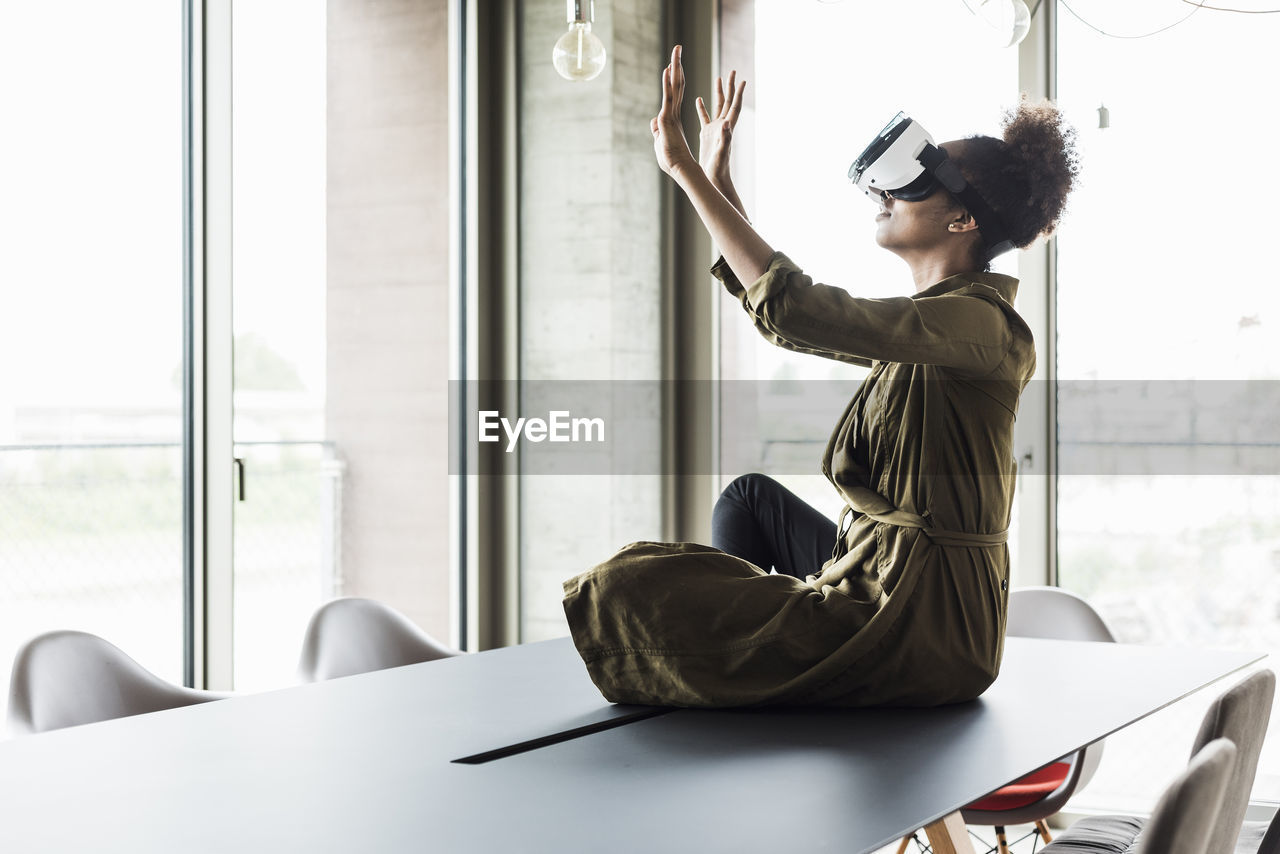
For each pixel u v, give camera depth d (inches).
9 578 135.1
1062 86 172.7
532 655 93.6
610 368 181.3
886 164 73.2
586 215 182.4
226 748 63.3
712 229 68.2
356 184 164.7
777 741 63.6
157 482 138.9
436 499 181.0
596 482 181.9
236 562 148.4
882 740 63.7
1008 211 73.0
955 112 178.5
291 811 52.0
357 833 48.8
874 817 50.5
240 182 147.2
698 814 50.9
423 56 177.9
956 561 69.2
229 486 141.7
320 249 159.3
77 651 90.7
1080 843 88.3
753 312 65.7
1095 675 84.4
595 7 182.1
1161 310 168.2
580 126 182.9
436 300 180.2
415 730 67.2
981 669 70.5
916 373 70.2
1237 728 57.2
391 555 171.3
